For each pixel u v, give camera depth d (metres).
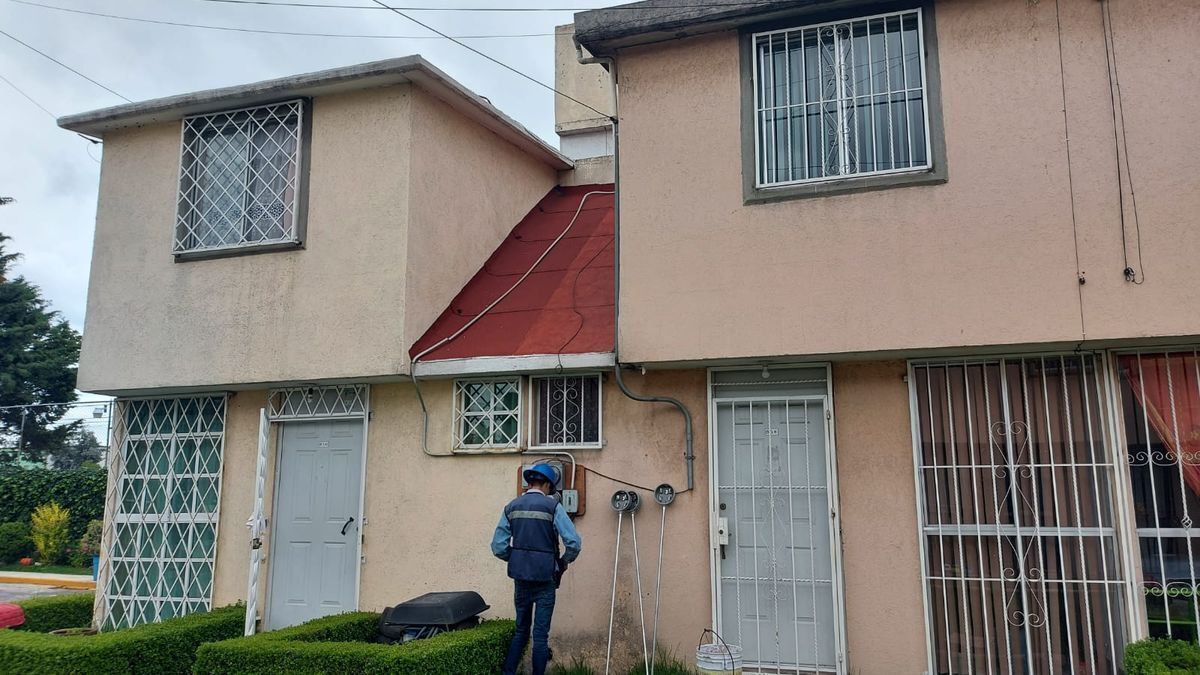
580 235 9.81
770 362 7.20
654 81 7.54
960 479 6.84
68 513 21.31
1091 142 6.31
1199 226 6.02
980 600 6.68
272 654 6.62
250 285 8.76
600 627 7.52
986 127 6.54
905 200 6.65
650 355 7.15
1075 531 6.52
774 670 7.06
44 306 34.12
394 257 8.27
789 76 7.20
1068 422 6.64
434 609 7.12
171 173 9.29
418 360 8.18
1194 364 6.45
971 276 6.42
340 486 8.66
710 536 7.32
